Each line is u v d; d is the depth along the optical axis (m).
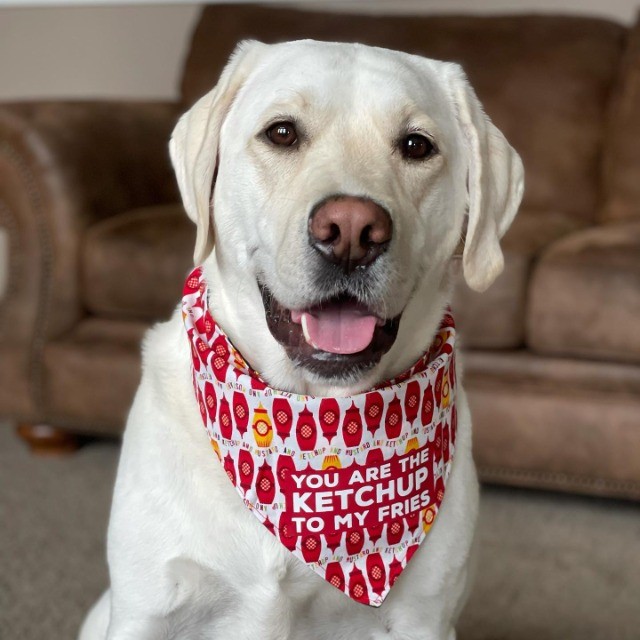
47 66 4.71
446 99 1.63
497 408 2.86
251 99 1.57
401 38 3.75
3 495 2.92
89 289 3.14
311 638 1.63
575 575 2.54
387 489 1.56
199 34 3.98
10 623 2.22
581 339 2.80
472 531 1.63
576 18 3.78
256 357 1.60
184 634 1.57
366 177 1.42
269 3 4.36
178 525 1.50
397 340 1.59
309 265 1.39
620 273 2.77
